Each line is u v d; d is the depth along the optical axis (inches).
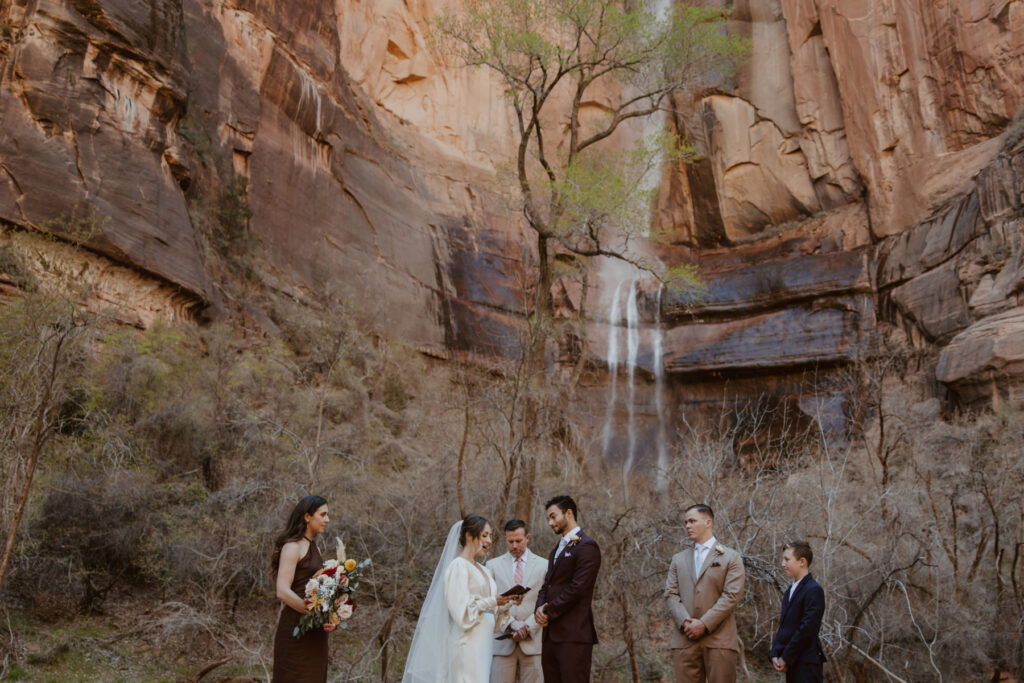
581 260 595.8
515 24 623.5
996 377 775.7
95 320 403.9
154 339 558.3
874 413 609.6
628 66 634.2
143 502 427.5
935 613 383.9
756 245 1268.5
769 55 1291.8
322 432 499.2
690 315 1222.3
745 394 1152.8
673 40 630.5
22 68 562.9
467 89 1263.5
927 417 764.0
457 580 223.6
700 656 254.8
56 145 563.5
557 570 251.0
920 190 1044.5
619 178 559.8
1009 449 451.2
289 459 434.9
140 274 602.9
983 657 374.0
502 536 422.9
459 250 1127.0
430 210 1132.5
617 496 480.4
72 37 595.2
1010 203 858.8
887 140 1097.4
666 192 1343.5
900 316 1014.4
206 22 814.5
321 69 989.8
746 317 1188.5
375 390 697.6
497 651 267.6
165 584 430.9
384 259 1001.5
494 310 1077.8
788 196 1247.5
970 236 911.0
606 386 1176.2
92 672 343.6
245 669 374.0
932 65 1043.3
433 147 1195.9
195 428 502.0
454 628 225.8
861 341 1055.0
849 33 1136.2
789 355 1111.0
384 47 1186.0
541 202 577.3
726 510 408.8
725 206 1298.0
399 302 991.6
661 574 418.6
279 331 756.0
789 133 1254.3
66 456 400.2
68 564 391.2
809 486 452.8
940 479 464.4
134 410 486.3
